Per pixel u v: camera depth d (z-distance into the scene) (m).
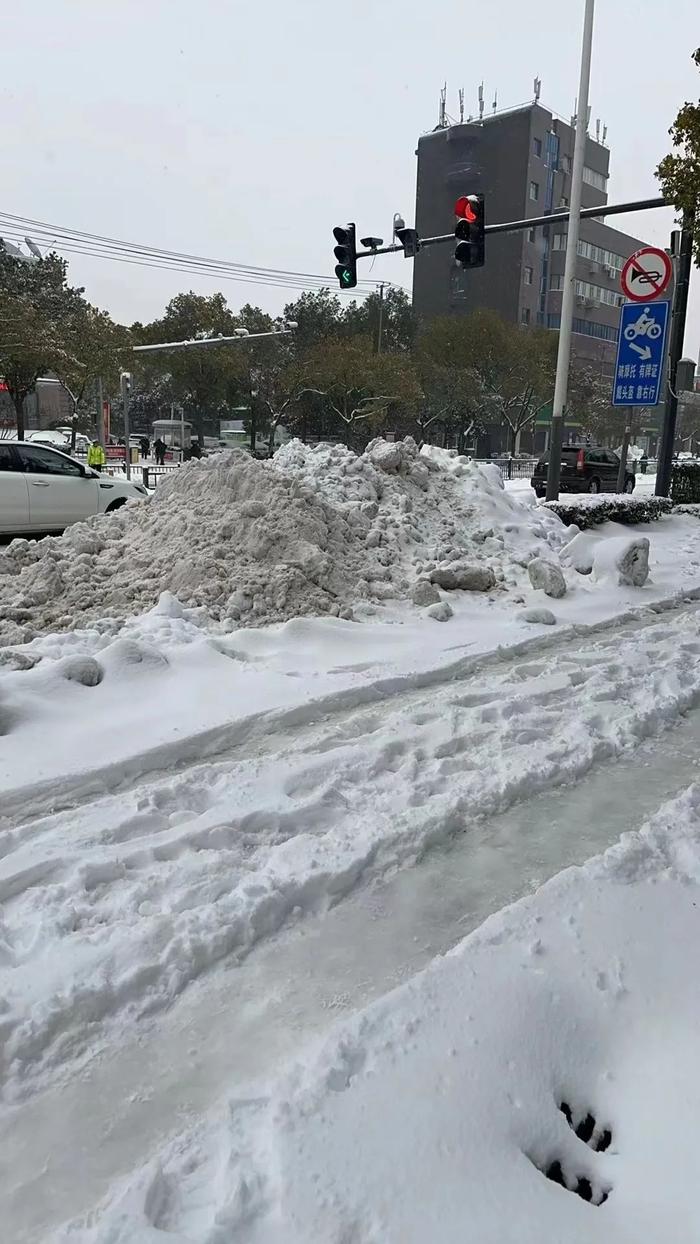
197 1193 1.91
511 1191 1.90
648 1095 2.21
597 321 77.06
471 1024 2.37
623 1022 2.46
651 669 5.95
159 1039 2.46
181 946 2.77
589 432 59.81
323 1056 2.24
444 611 7.08
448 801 3.86
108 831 3.49
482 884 3.31
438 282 72.19
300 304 52.72
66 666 5.00
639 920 2.90
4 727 4.47
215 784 4.00
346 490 9.37
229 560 7.11
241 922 2.91
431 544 8.88
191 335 45.91
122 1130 2.14
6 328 31.91
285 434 49.81
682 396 16.28
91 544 7.76
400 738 4.53
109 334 38.22
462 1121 2.07
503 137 67.31
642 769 4.44
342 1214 1.82
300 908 3.11
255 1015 2.56
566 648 6.59
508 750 4.46
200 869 3.24
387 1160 1.95
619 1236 1.80
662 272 11.97
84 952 2.74
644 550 8.95
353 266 15.66
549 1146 2.07
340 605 6.98
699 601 8.74
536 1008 2.45
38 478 12.15
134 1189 1.88
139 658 5.32
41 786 3.87
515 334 46.66
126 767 4.13
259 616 6.62
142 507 8.58
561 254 71.56
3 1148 2.08
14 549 7.68
